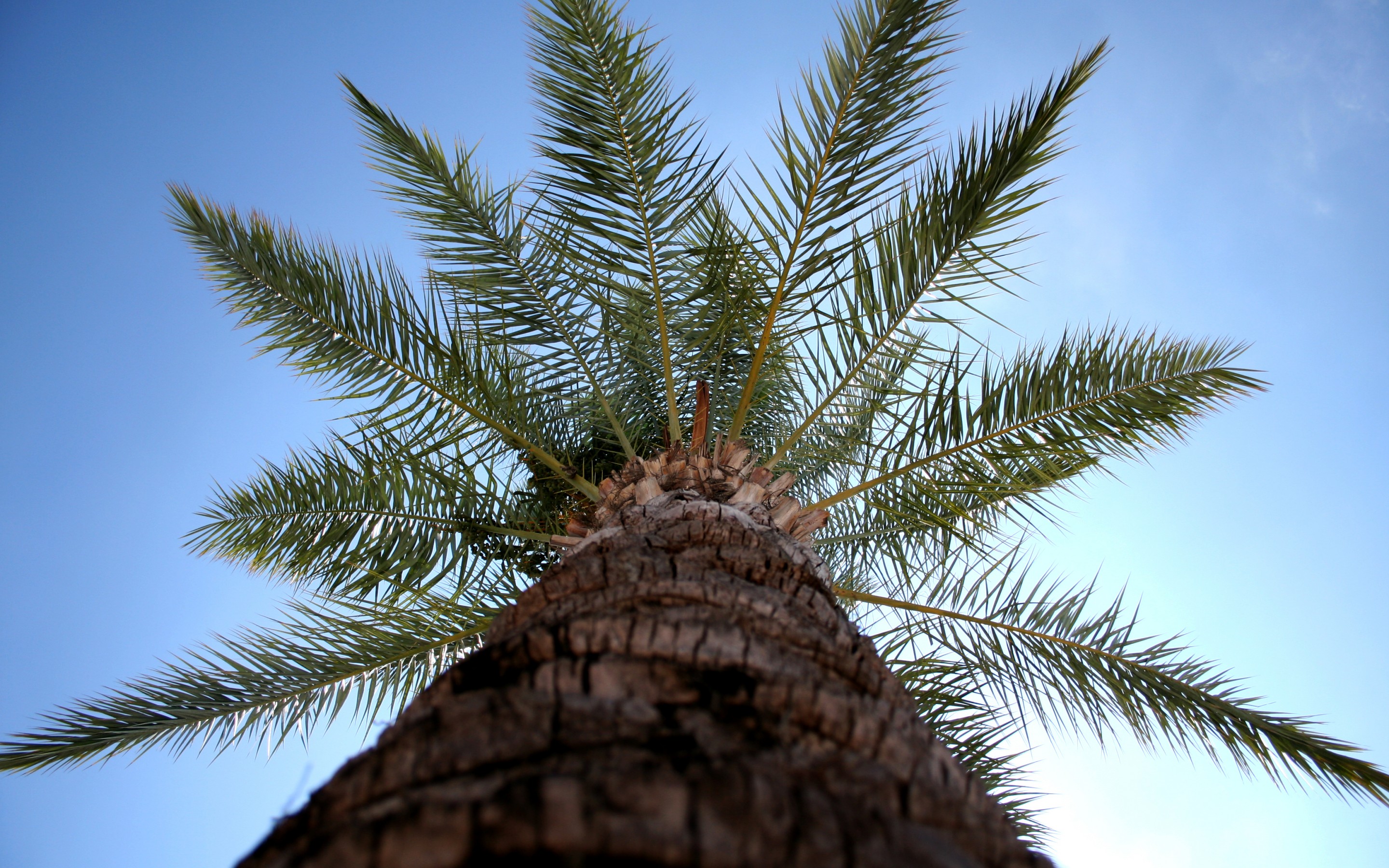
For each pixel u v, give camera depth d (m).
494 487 6.33
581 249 5.94
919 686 5.48
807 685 1.70
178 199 5.82
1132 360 5.50
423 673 6.08
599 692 1.68
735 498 4.88
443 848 1.07
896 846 1.19
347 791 1.39
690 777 1.19
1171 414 5.50
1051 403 5.51
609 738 1.43
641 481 4.94
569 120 5.77
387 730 1.89
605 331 6.54
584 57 5.75
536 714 1.50
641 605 2.34
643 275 6.02
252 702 5.61
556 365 6.63
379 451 5.79
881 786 1.46
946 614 6.00
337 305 5.71
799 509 5.12
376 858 1.07
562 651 1.87
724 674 1.74
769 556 2.98
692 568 2.71
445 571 6.13
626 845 1.08
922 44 5.31
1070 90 5.02
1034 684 5.79
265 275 5.71
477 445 6.20
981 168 5.34
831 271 5.63
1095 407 5.52
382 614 5.85
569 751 1.38
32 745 5.17
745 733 1.52
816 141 5.47
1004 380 5.62
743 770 1.22
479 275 6.53
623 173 5.80
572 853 1.06
